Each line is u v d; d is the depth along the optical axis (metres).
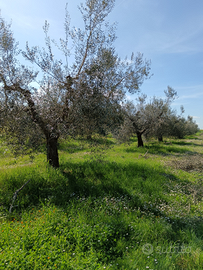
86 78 6.12
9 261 2.73
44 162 8.78
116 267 2.88
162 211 5.04
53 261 2.88
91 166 8.68
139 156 12.90
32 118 6.06
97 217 4.28
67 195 5.50
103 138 7.68
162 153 14.85
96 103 6.25
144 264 3.02
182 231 4.24
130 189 6.28
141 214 4.86
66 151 14.53
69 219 4.12
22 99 5.96
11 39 6.27
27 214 4.39
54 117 5.98
